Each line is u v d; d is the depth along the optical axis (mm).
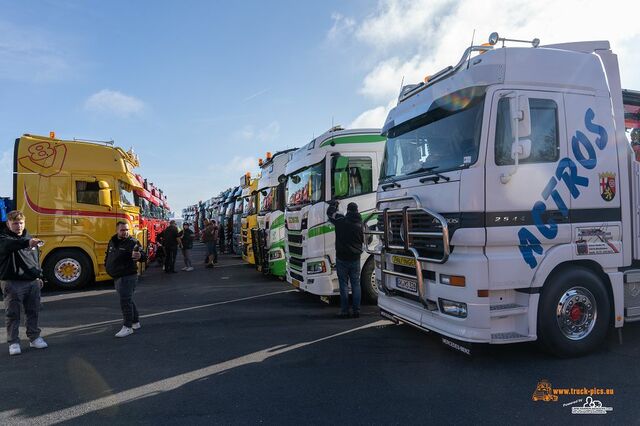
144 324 7191
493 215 4383
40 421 3768
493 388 4180
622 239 5012
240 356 5375
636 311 5164
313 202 8102
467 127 4617
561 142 4727
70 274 10875
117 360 5352
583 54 5008
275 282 11781
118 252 6434
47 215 10711
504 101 4508
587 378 4359
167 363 5195
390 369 4762
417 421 3574
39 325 7246
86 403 4113
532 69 4688
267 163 13664
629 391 4062
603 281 5070
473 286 4348
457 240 4457
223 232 23766
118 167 11289
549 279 4715
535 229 4531
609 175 4957
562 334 4746
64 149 10984
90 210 10992
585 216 4801
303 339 6031
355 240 7121
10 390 4457
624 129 5180
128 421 3725
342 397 4074
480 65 4617
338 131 8117
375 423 3559
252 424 3600
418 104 5418
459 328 4473
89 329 6934
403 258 5332
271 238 11602
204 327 6883
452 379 4426
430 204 4867
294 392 4227
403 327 6543
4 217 10625
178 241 15125
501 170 4426
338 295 8695
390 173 5852
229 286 11242
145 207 15281
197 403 4043
